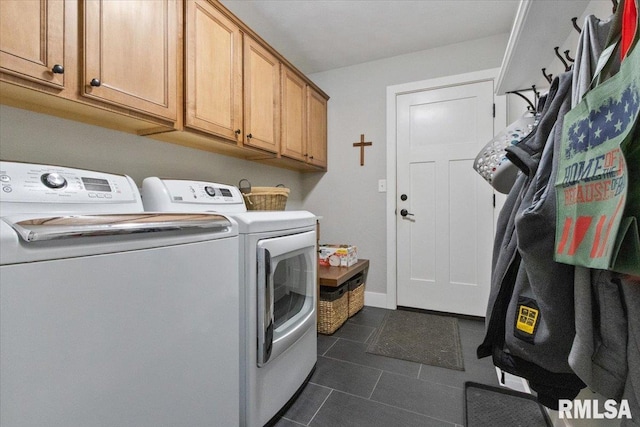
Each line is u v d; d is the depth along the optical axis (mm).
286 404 1387
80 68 1059
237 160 2312
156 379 822
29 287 590
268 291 1221
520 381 1555
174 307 877
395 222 2803
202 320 970
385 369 1714
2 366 556
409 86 2713
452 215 2619
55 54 989
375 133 2887
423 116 2709
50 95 1008
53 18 983
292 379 1435
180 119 1434
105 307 712
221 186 1648
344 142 3018
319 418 1324
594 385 579
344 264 2580
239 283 1176
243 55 1823
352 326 2357
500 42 2420
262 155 2217
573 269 635
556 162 647
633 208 447
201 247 975
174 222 885
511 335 732
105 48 1118
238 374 1133
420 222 2729
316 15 2143
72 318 653
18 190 835
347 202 3018
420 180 2727
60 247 637
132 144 1563
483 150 1141
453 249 2617
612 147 481
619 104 474
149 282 811
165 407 844
